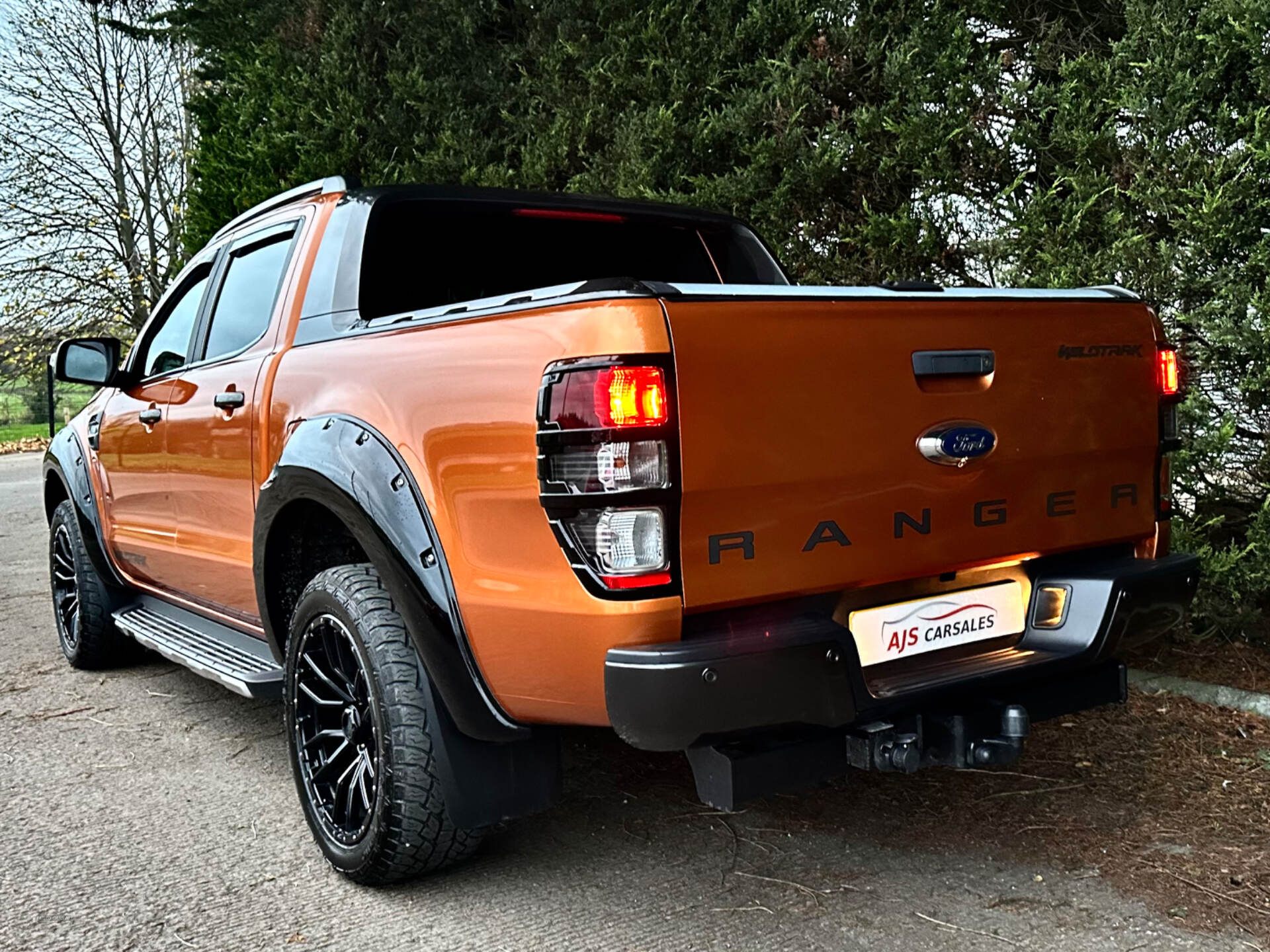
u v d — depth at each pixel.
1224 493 4.08
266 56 7.95
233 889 2.61
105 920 2.47
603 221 3.51
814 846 2.77
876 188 4.90
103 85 18.25
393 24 7.16
